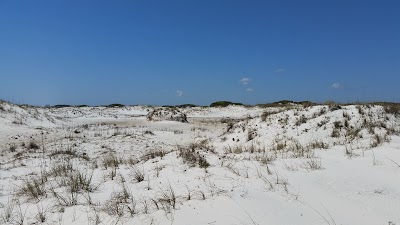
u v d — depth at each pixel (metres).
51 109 40.31
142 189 5.62
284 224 4.07
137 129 22.31
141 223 4.15
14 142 15.77
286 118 14.79
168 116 29.00
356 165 6.87
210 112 41.19
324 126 13.41
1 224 4.50
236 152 10.38
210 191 5.12
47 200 5.31
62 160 10.12
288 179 5.88
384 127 12.62
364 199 4.93
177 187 5.48
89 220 4.33
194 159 7.31
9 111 22.73
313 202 4.82
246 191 5.13
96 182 6.32
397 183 5.63
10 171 8.67
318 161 7.30
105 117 35.94
